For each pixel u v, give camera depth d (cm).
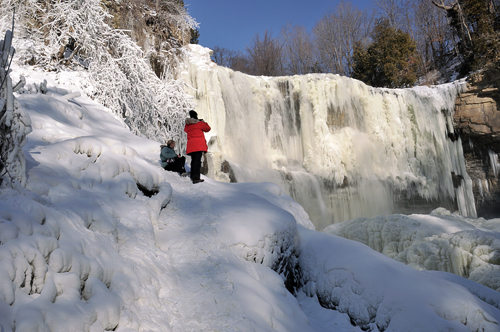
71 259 252
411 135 2223
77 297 238
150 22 1516
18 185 289
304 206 1767
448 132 2350
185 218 446
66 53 1144
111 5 1299
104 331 240
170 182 545
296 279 488
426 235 795
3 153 285
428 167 2211
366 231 892
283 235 471
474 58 2452
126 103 1038
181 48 1627
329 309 429
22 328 191
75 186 372
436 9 3803
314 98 1967
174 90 1275
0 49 300
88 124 736
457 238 706
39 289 226
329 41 4462
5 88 290
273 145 1881
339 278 434
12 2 998
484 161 2370
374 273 417
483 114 2231
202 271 349
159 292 309
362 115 2111
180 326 282
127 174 448
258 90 1870
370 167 2036
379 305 388
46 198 312
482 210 2406
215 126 1628
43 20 1020
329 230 963
